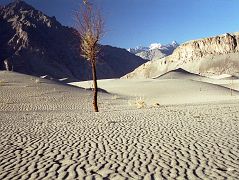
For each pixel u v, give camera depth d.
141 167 7.23
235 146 8.88
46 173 6.96
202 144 9.29
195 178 6.38
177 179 6.35
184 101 36.25
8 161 8.05
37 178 6.64
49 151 9.02
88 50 24.42
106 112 21.33
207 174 6.60
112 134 11.48
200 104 25.81
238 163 7.31
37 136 11.49
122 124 13.91
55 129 13.08
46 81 44.59
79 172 6.97
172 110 19.92
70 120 16.28
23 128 13.58
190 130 11.70
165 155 8.23
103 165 7.47
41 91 37.12
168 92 52.69
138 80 67.62
